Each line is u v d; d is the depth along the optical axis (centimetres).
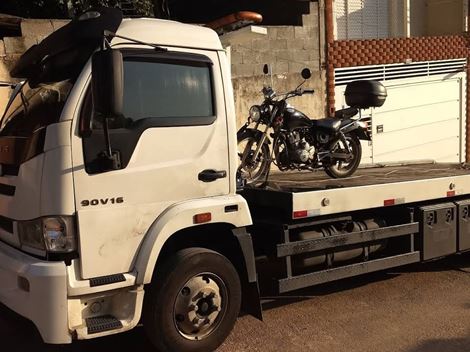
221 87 454
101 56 355
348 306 574
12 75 480
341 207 538
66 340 378
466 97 1529
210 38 457
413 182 605
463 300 592
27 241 402
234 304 455
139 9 1070
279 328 514
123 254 401
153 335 420
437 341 485
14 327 435
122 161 398
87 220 384
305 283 516
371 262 570
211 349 445
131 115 407
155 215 415
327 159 676
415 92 1412
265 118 629
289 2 1223
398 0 1609
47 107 405
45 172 381
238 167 521
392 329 512
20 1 1087
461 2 1571
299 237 524
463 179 661
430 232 614
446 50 1465
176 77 431
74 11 1070
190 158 432
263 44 1120
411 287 637
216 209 440
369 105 714
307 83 1196
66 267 377
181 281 424
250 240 465
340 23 1502
